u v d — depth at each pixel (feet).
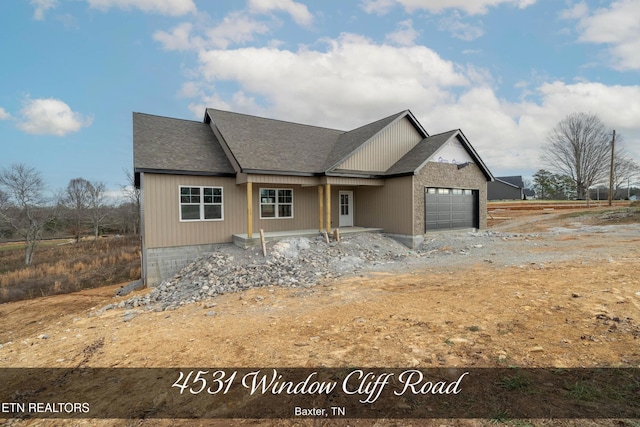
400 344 13.88
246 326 18.24
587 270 22.93
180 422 10.02
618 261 25.21
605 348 11.81
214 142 47.83
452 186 52.29
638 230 45.68
